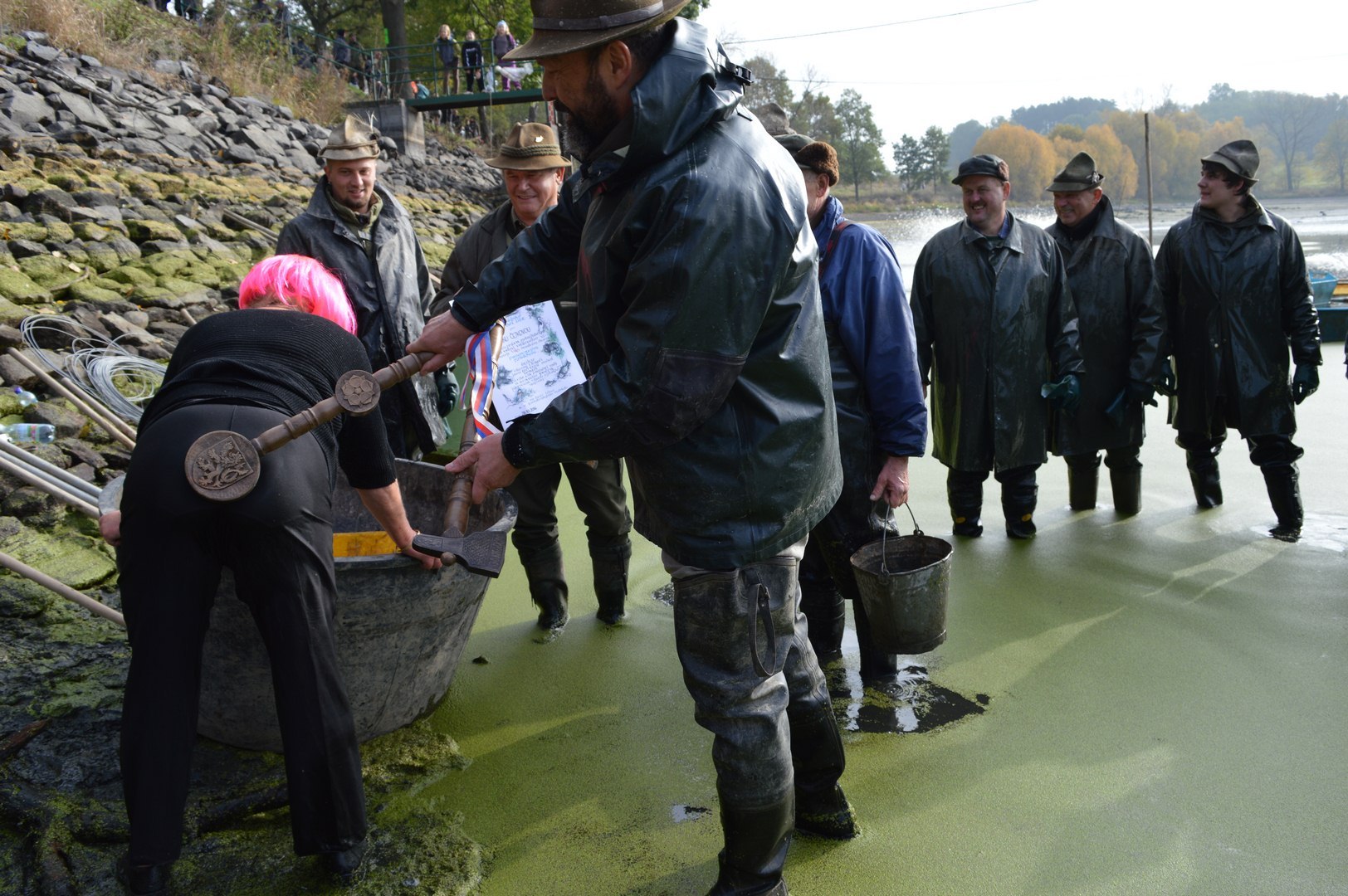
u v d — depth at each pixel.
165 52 17.77
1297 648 3.79
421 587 2.84
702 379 1.96
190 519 2.14
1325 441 6.70
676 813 2.84
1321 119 174.25
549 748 3.18
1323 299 11.30
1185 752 3.10
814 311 2.21
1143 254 5.16
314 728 2.32
